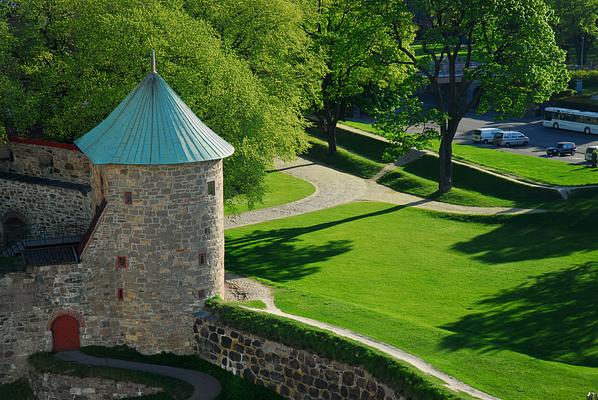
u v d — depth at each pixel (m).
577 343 52.84
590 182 88.38
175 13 66.56
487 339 53.16
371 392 46.69
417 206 86.56
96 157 52.09
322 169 101.62
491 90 84.06
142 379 51.50
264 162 69.06
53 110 67.06
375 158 103.31
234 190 66.88
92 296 54.19
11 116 65.56
